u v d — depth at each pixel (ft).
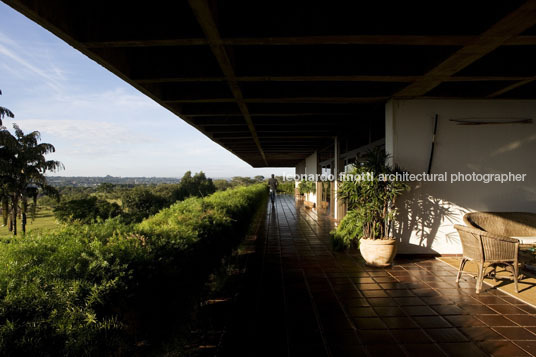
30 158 50.31
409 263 14.84
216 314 9.70
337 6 8.50
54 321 4.07
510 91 15.10
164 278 6.86
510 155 15.70
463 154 15.60
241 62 11.64
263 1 8.55
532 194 15.72
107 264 5.40
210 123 21.12
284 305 10.34
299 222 29.73
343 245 17.72
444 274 13.25
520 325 8.83
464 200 15.64
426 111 15.43
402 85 13.67
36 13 6.87
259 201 37.27
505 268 12.40
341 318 9.36
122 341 5.16
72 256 5.76
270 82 14.61
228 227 13.84
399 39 8.72
